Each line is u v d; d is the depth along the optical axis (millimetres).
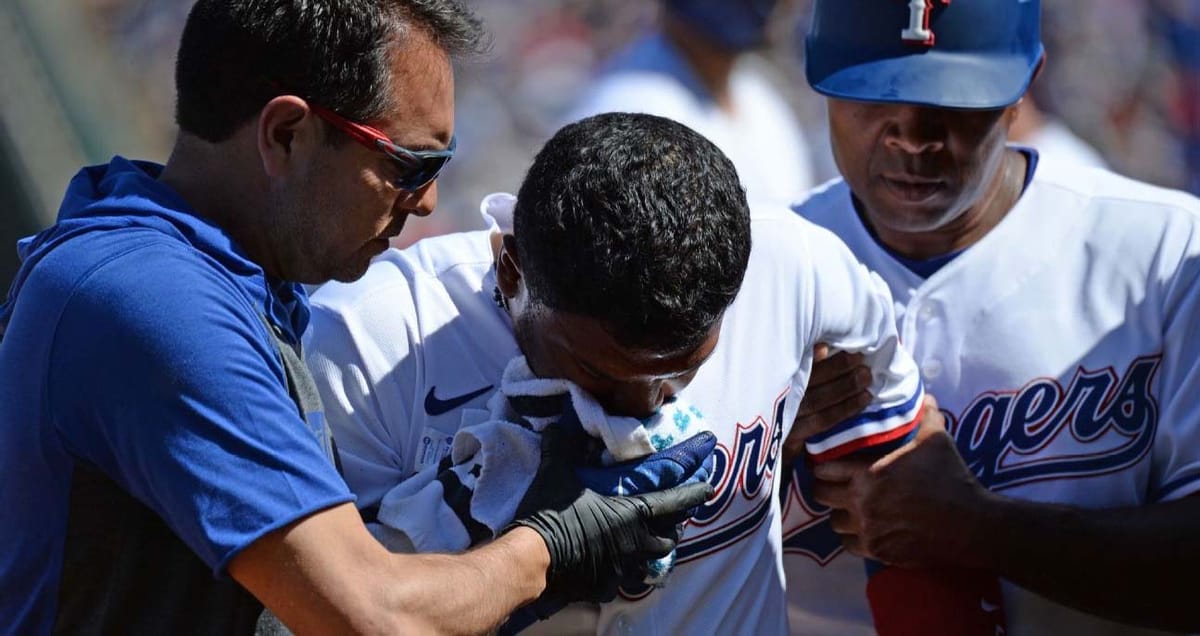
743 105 10781
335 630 4508
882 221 6664
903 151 6383
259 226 4969
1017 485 6695
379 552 4633
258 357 4637
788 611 6934
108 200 4785
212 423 4473
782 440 5859
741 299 5699
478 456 5199
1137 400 6582
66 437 4609
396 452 5484
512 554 4793
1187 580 6320
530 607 5203
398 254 5734
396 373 5434
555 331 4891
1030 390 6645
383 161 4906
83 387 4531
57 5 9406
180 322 4500
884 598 6559
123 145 9562
